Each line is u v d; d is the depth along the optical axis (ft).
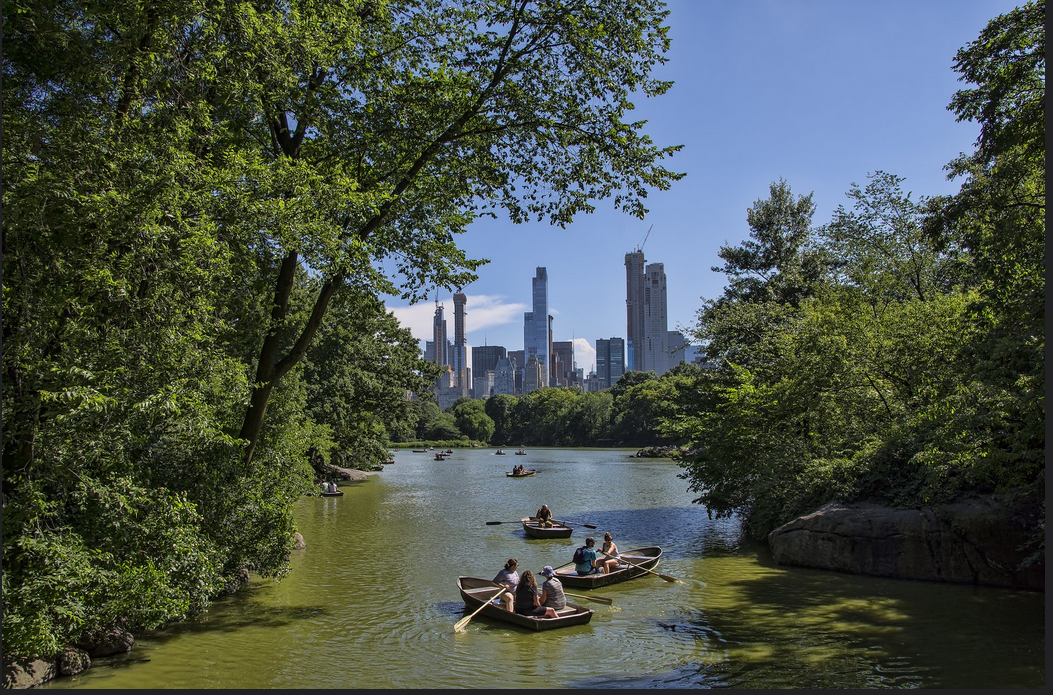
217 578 35.99
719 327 93.56
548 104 44.55
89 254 28.40
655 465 211.41
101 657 33.30
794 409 64.54
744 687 28.99
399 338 117.80
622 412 371.35
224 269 35.70
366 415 130.93
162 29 31.65
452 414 485.56
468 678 30.86
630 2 42.39
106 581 28.07
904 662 31.42
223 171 33.68
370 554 62.69
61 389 26.99
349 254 40.50
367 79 43.06
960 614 39.01
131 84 31.09
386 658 33.65
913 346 56.80
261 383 43.09
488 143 46.65
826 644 34.50
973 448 39.40
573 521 85.35
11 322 27.50
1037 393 33.04
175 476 36.78
